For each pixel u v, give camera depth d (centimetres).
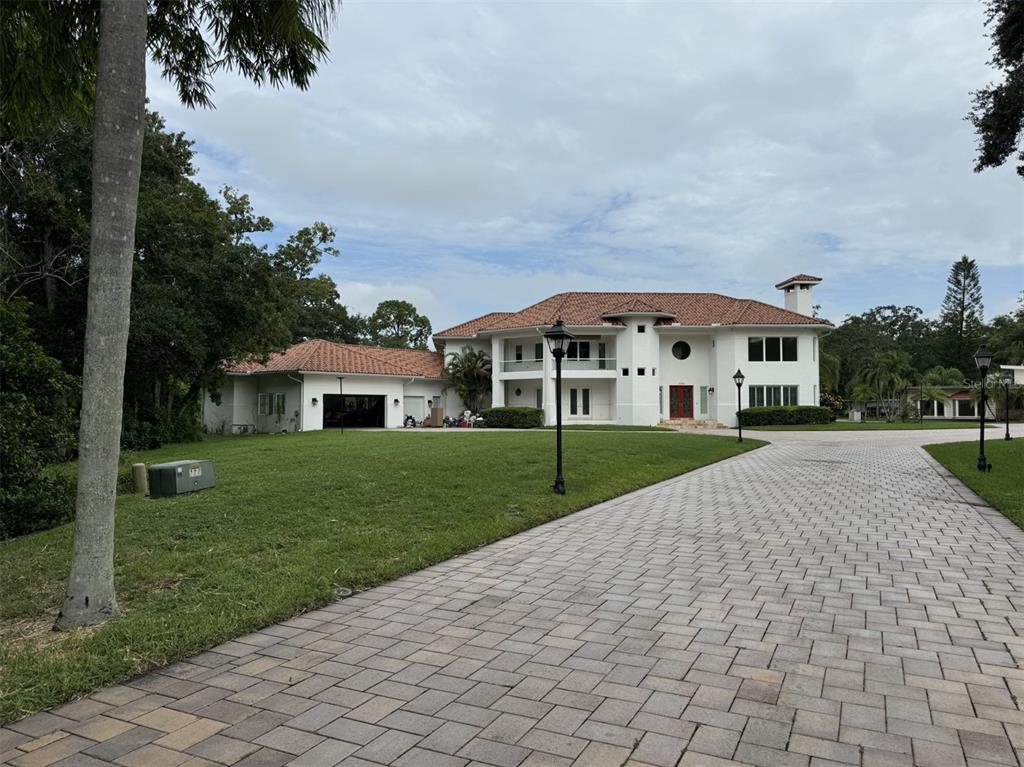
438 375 4188
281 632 467
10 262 1853
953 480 1330
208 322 2406
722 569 633
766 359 3806
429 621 487
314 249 3788
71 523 961
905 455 1923
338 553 672
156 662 407
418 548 690
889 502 1049
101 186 486
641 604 523
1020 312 4453
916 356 7894
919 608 508
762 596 542
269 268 2530
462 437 2356
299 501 954
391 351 4494
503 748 305
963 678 378
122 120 492
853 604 519
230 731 324
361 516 857
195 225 2345
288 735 319
